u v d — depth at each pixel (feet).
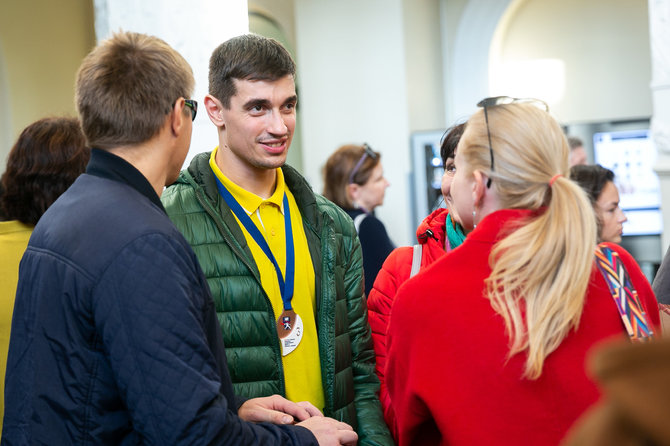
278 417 5.10
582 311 4.28
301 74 21.63
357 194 12.20
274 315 5.92
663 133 13.98
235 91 5.81
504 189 4.50
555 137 4.53
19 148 5.95
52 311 4.14
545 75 23.47
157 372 3.95
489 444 4.20
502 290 4.31
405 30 20.59
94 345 4.14
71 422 4.08
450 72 24.03
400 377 4.65
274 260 6.05
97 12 9.57
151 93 4.43
